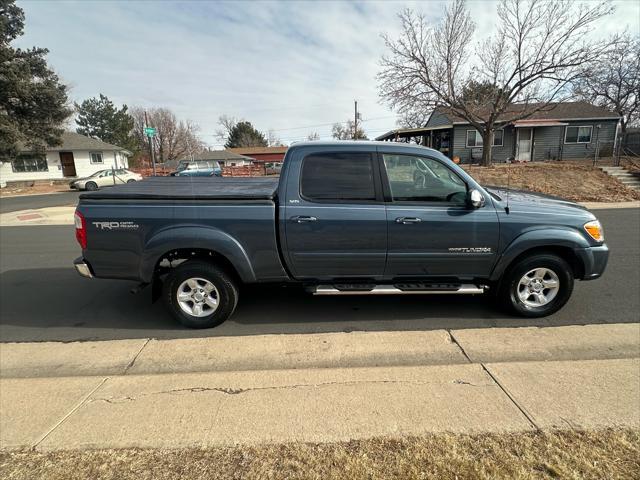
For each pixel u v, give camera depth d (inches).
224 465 77.8
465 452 79.9
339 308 168.2
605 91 1159.0
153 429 89.0
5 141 858.8
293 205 141.6
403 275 150.1
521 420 89.7
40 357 129.3
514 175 665.0
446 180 145.4
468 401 97.3
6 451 83.0
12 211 543.5
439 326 147.8
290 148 146.1
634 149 840.3
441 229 142.9
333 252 143.9
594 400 97.0
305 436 85.7
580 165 740.7
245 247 142.4
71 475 76.0
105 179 950.4
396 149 145.2
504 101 799.7
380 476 74.0
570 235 144.6
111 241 142.2
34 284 210.4
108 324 156.6
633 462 76.4
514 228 144.2
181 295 147.6
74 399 101.8
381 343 133.9
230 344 135.6
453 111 799.7
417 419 90.7
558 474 73.7
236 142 3046.3
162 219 140.4
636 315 155.4
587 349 127.3
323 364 120.8
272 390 103.9
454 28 770.8
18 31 935.0
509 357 123.1
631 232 315.9
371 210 142.0
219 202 141.2
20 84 877.2
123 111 2132.1
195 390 104.5
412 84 796.0
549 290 152.6
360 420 90.7
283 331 145.8
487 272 149.6
